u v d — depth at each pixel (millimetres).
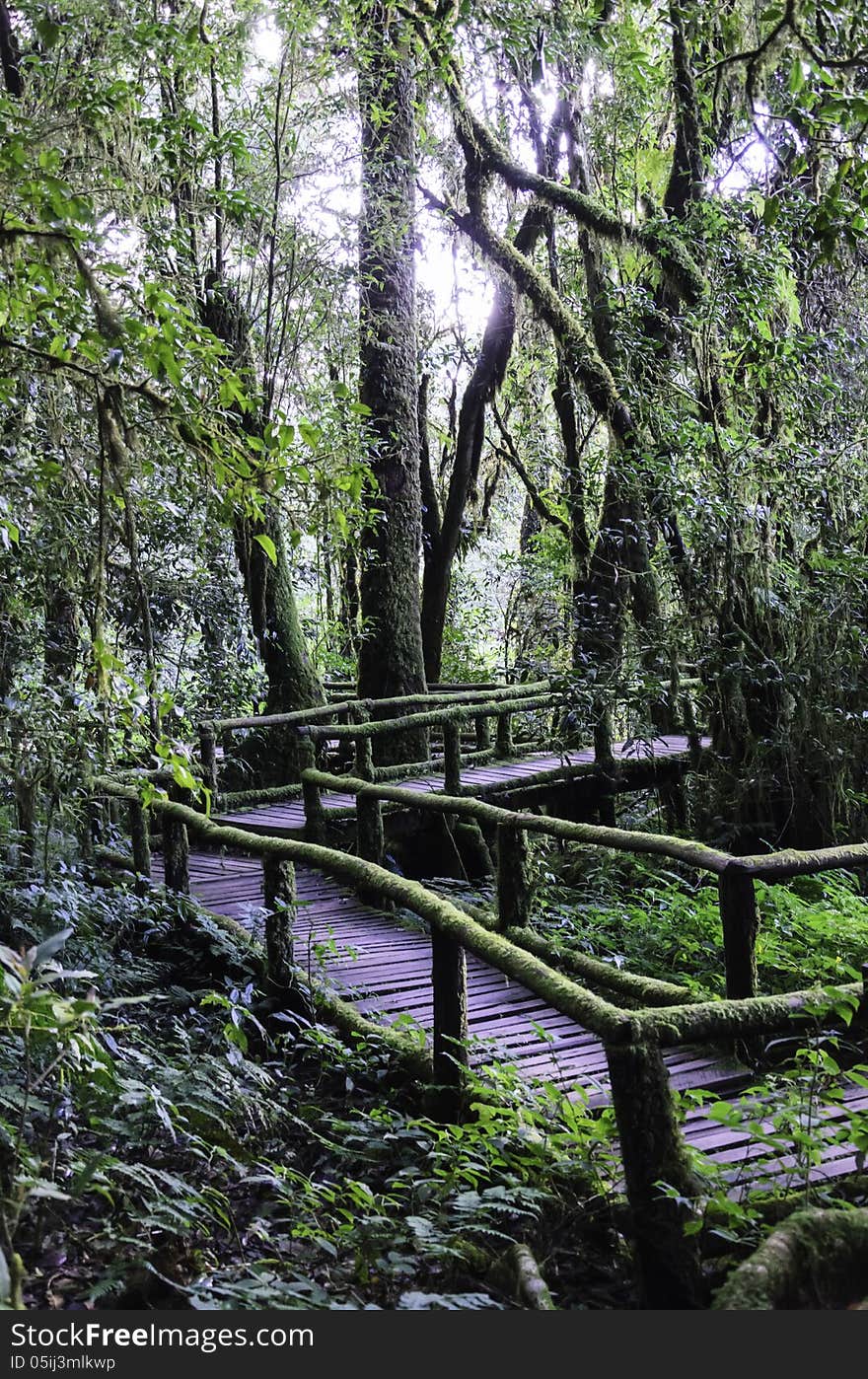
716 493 8648
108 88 5332
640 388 9180
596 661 9820
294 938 6098
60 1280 3141
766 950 6238
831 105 4527
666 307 9797
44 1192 2961
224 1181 4020
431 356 14273
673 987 4852
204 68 8125
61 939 2967
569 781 9711
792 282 9359
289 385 10070
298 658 11031
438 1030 4555
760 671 8516
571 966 5352
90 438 5531
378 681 11219
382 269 11078
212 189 7410
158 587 8516
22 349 3916
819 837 8602
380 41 10477
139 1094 3764
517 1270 3207
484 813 6094
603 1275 3420
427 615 13234
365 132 10625
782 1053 4680
